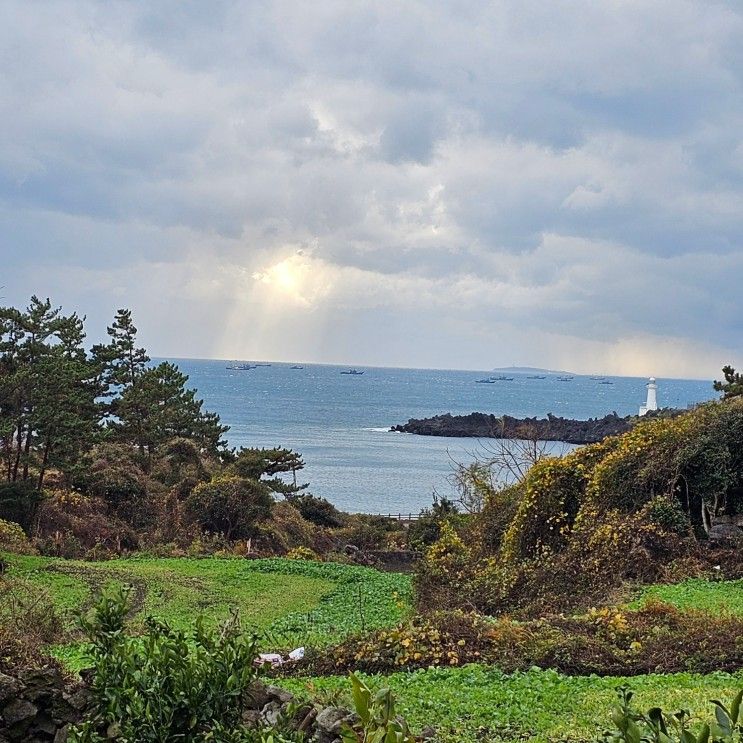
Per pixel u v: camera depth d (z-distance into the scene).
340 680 11.80
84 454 42.66
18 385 36.91
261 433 133.38
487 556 24.08
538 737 8.95
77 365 40.84
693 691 10.34
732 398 24.45
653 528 20.06
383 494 73.56
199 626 5.84
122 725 5.36
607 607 15.87
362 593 25.44
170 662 5.43
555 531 22.94
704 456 21.52
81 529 36.59
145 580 24.33
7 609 14.35
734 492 21.88
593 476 22.80
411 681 11.94
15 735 7.33
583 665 12.43
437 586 22.02
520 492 25.69
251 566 29.66
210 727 5.34
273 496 51.25
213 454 55.47
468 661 13.02
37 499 35.25
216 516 41.41
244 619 20.77
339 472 88.38
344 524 52.81
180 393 56.38
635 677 11.73
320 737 7.14
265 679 11.98
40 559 26.41
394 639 13.69
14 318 37.78
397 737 3.53
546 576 20.30
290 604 23.55
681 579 18.75
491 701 10.50
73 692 7.51
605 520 21.52
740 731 3.46
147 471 47.75
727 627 13.26
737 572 18.97
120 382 53.03
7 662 7.70
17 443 40.91
